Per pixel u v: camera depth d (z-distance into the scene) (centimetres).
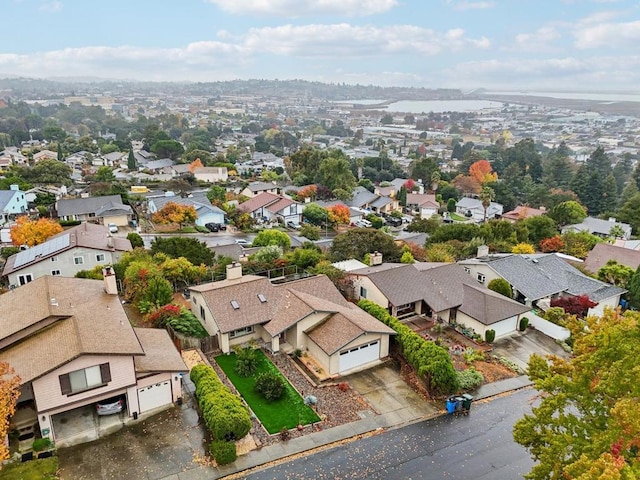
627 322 1661
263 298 3231
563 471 1527
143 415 2408
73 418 2366
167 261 3912
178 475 2047
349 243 4825
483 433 2416
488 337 3366
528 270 4319
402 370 2923
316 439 2320
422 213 10525
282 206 8044
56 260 4203
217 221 7631
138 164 13200
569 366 1845
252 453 2205
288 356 3023
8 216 6869
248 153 16975
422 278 3816
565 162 13700
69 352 2125
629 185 11688
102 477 2011
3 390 1742
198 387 2436
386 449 2275
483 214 10406
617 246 5219
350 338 2844
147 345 2623
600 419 1606
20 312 2530
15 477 1934
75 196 8475
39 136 18812
